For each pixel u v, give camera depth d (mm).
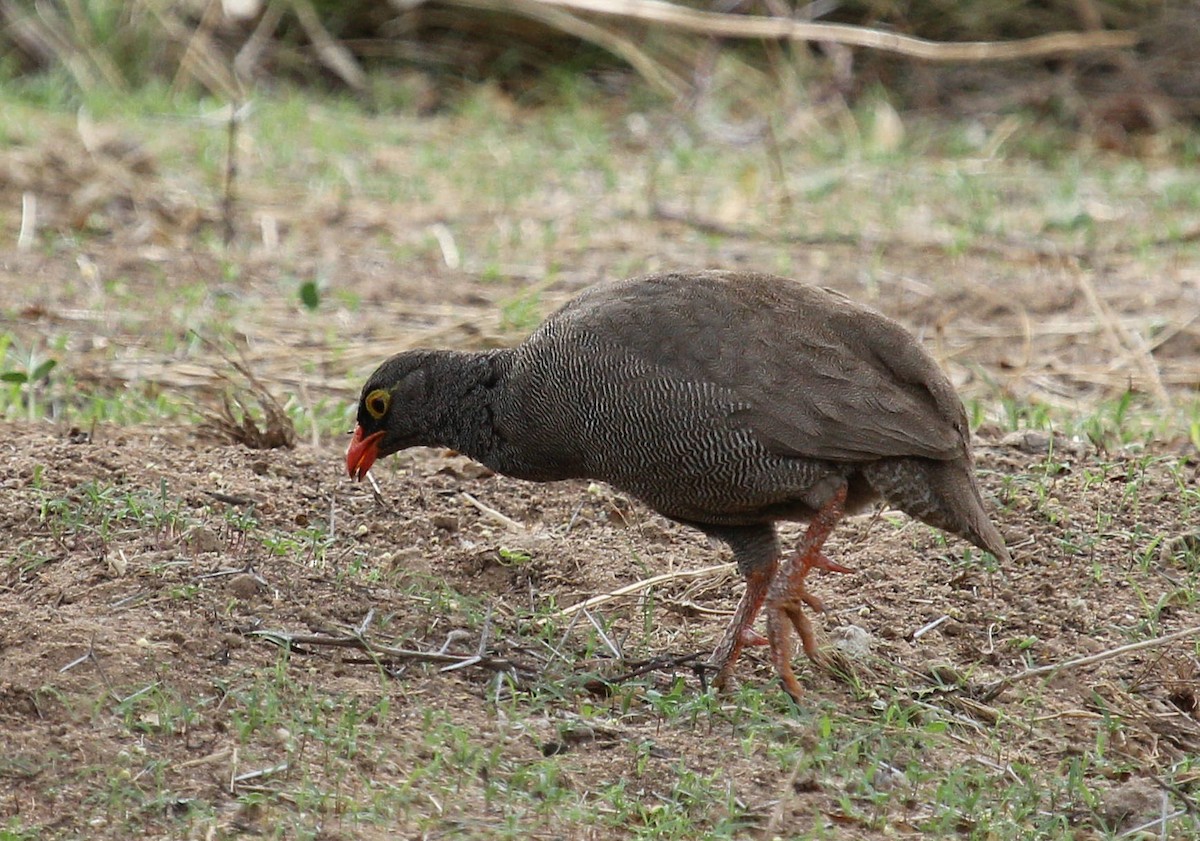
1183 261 19281
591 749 8531
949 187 22422
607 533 11625
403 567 10648
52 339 15336
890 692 9461
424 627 9727
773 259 19078
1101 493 11969
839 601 10680
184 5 26203
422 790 7910
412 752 8227
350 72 25891
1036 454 12812
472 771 8109
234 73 25422
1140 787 8398
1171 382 15297
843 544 11477
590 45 26984
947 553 11211
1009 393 14695
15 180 20062
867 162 23406
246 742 8164
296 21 26672
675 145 24094
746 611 9672
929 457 9219
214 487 11539
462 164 22625
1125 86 26391
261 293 17172
